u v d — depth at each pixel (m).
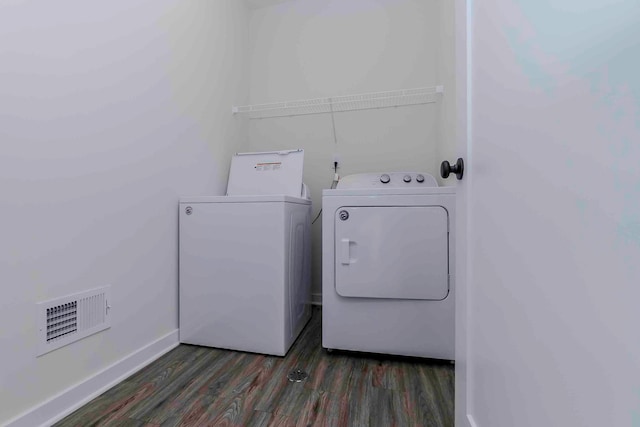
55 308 1.03
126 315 1.31
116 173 1.26
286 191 2.00
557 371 0.43
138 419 1.04
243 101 2.40
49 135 1.01
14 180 0.92
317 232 2.37
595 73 0.36
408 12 2.25
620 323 0.32
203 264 1.59
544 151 0.46
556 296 0.43
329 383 1.26
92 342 1.16
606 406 0.34
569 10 0.40
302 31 2.44
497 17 0.63
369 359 1.47
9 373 0.91
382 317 1.46
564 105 0.41
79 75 1.11
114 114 1.25
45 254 1.00
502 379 0.60
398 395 1.18
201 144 1.85
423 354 1.42
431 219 1.42
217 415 1.06
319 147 2.39
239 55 2.35
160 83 1.51
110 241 1.24
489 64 0.68
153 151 1.46
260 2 2.46
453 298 1.40
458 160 0.87
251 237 1.54
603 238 0.34
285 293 1.52
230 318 1.56
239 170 2.13
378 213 1.46
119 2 1.28
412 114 2.24
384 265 1.45
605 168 0.34
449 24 1.73
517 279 0.55
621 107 0.32
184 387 1.23
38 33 0.98
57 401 1.03
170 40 1.58
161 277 1.52
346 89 2.35
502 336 0.61
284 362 1.44
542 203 0.47
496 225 0.64
